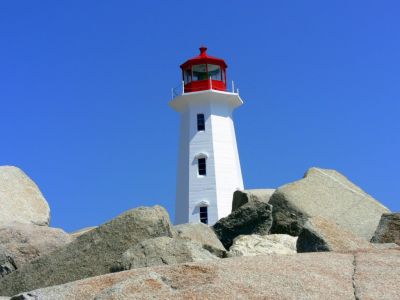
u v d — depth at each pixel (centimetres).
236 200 2412
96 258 1552
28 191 2169
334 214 2128
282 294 991
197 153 5528
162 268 1130
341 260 1164
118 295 996
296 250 1653
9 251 1700
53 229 1798
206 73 5756
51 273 1563
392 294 998
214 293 989
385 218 1773
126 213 1614
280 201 2156
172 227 1753
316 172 2316
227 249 1991
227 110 5750
